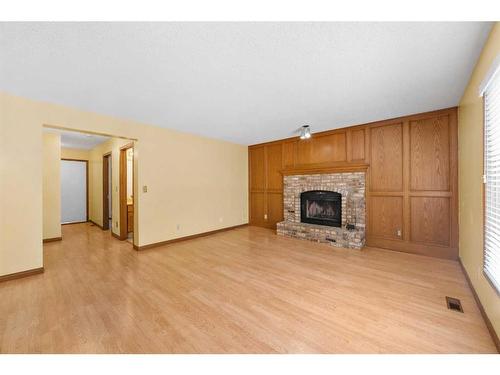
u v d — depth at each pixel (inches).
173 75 87.3
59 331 69.7
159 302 87.3
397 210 149.3
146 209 158.1
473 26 60.3
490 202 74.0
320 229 173.2
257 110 130.1
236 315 78.5
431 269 118.0
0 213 105.3
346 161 170.2
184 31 61.9
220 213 214.7
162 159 168.1
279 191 219.3
